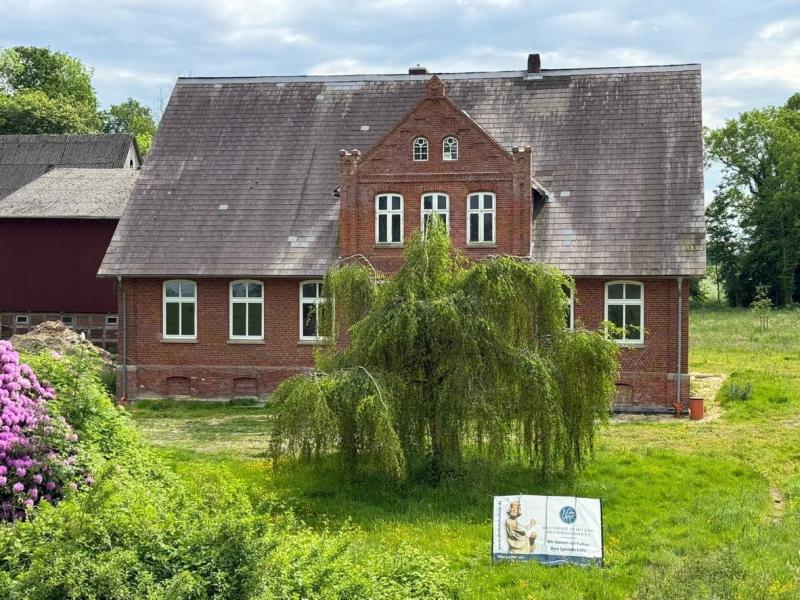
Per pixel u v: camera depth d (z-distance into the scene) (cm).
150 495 1417
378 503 2038
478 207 3278
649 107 3659
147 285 3522
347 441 2028
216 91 4012
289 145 3812
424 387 2109
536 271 2148
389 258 3312
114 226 4419
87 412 1666
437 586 1380
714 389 3566
